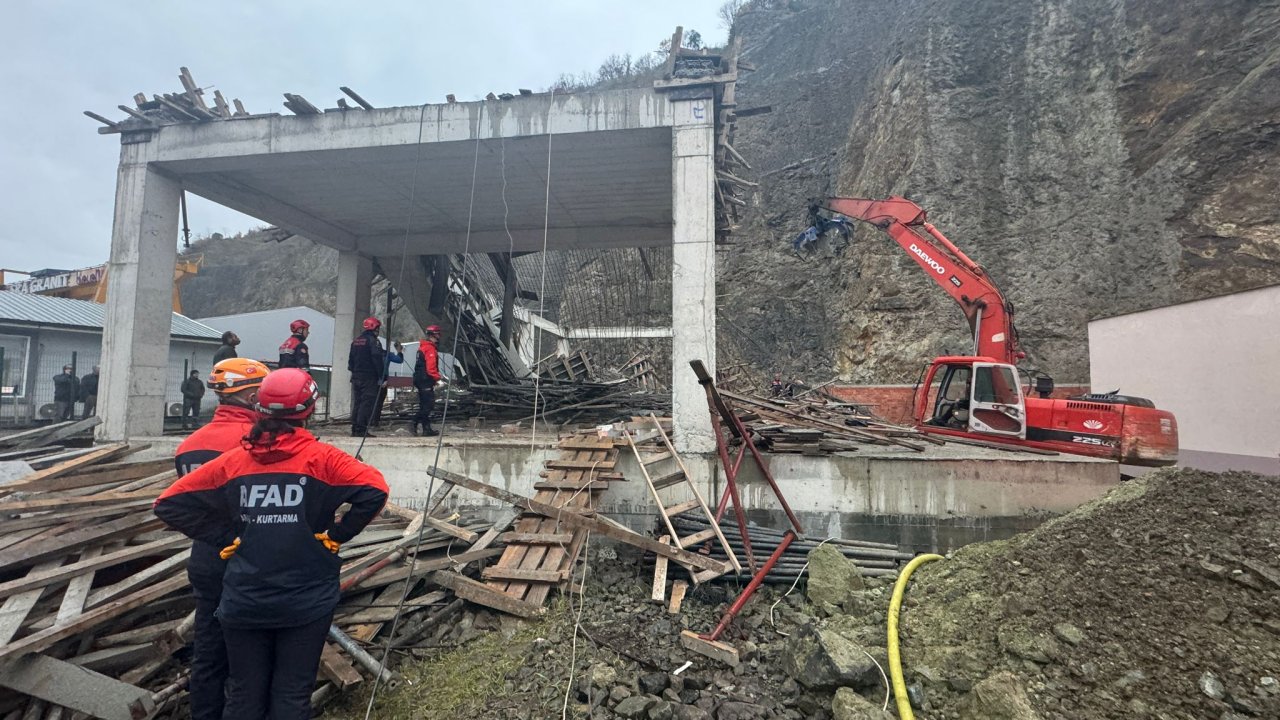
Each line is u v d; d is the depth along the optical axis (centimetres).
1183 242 1566
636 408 1096
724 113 763
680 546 513
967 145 2052
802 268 2527
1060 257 1788
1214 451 945
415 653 407
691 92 684
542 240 1227
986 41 2205
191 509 254
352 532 258
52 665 302
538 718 332
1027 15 2186
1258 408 888
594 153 808
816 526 614
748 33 3781
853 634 402
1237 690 278
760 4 3844
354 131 759
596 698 344
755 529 591
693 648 392
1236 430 916
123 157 803
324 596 252
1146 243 1638
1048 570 402
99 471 544
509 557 486
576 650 395
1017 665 327
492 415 1130
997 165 1991
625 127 698
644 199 1045
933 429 865
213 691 284
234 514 250
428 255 1297
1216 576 351
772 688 360
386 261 1285
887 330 1944
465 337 1354
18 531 413
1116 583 366
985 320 890
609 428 706
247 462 253
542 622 438
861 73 2930
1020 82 2083
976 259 1891
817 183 2803
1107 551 403
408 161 822
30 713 304
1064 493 593
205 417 1433
